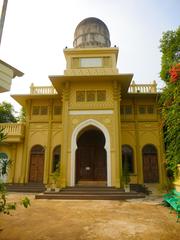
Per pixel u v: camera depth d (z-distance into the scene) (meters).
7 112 25.62
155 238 5.29
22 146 18.53
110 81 15.87
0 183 5.00
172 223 6.72
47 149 18.00
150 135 17.88
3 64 5.39
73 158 14.46
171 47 13.39
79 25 22.06
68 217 7.49
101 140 17.86
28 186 16.22
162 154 17.14
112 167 14.18
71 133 14.99
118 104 15.37
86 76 15.14
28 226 6.34
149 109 18.44
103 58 16.86
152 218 7.37
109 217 7.50
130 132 18.08
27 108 19.09
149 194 14.40
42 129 18.62
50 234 5.57
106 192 12.69
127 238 5.28
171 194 10.01
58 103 19.08
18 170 18.00
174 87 8.52
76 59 16.97
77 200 11.69
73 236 5.41
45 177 17.33
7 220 7.03
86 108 15.39
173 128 8.16
